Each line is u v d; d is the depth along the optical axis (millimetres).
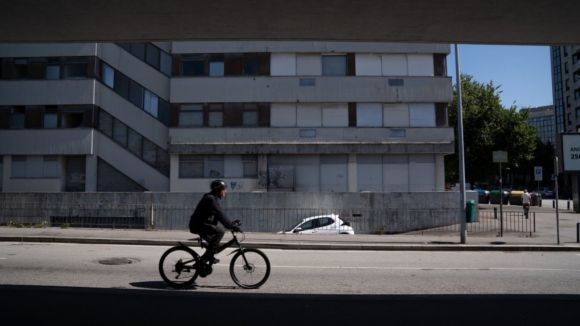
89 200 21562
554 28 9344
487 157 41000
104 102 29562
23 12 8656
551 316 6633
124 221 19609
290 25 9312
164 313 6586
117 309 6777
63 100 29047
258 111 28844
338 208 19906
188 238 15445
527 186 92312
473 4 8141
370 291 8234
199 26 9398
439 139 29125
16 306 6887
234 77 28891
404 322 6281
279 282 8922
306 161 29125
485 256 13219
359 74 29141
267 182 28844
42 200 21219
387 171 29188
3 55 29391
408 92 29125
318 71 29094
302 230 17812
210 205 8094
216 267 10367
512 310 6965
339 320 6340
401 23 9109
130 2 8188
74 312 6602
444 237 16719
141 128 29469
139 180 29250
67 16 8844
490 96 41844
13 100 29203
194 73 29094
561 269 10836
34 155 29156
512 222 22594
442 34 9836
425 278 9531
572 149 16922
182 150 28547
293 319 6355
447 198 21953
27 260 11188
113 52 29844
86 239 15164
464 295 7957
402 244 14680
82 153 28734
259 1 8102
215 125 28781
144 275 9445
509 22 8984
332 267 10773
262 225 19516
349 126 28922
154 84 29688
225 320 6281
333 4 8242
